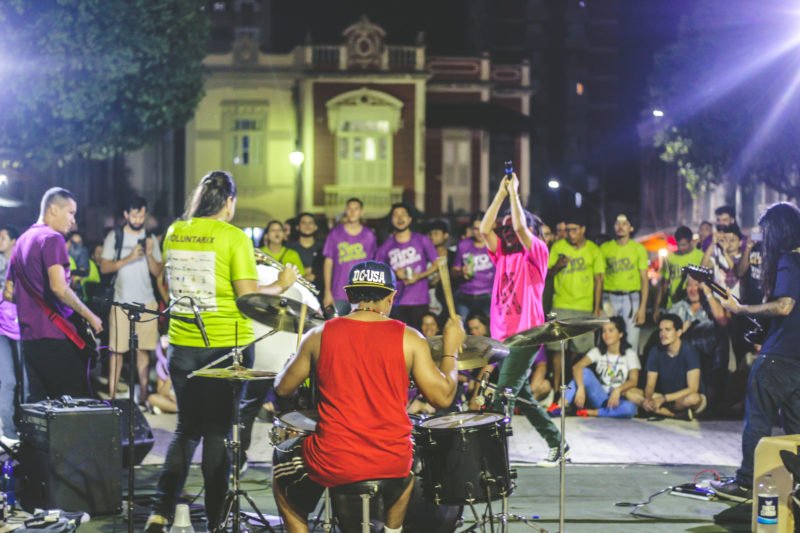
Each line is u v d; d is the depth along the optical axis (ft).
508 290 27.91
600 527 23.45
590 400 37.88
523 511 24.79
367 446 17.43
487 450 19.27
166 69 76.07
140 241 37.96
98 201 110.63
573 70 144.97
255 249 26.05
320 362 17.75
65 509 23.85
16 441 28.73
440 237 42.06
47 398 25.89
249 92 115.55
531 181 142.20
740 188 80.79
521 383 28.35
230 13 124.16
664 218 127.85
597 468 29.58
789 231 24.16
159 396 38.52
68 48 68.85
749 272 36.65
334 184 114.93
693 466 29.81
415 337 17.81
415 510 20.17
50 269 25.21
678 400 37.01
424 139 116.57
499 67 122.31
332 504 18.80
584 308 38.55
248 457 30.60
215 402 21.93
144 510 24.80
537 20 144.15
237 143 115.65
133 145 78.54
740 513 24.27
